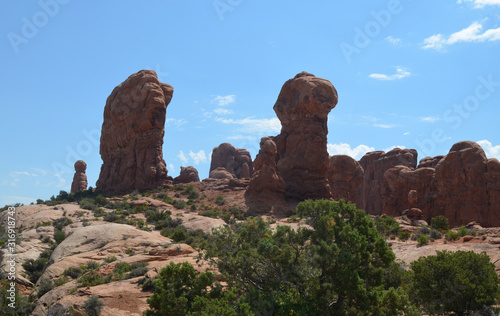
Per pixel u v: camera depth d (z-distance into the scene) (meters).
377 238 24.23
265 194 70.81
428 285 25.06
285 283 24.69
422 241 45.09
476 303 23.75
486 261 25.33
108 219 61.25
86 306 27.00
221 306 21.23
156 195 77.00
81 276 36.94
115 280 34.59
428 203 79.19
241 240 27.03
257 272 25.98
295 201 75.25
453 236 46.53
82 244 46.00
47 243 52.50
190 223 57.31
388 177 90.31
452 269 24.61
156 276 31.70
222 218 64.31
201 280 24.61
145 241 46.72
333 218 24.64
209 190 81.06
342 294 23.05
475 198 73.44
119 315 26.14
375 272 23.67
